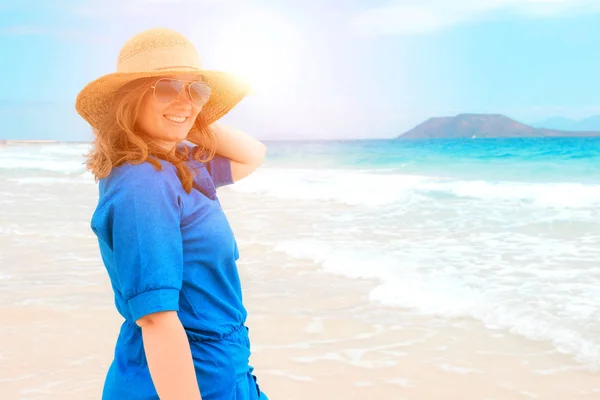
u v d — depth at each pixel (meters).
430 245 8.70
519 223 10.60
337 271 7.21
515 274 6.93
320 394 4.07
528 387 4.10
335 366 4.52
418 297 6.03
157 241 1.48
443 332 5.15
